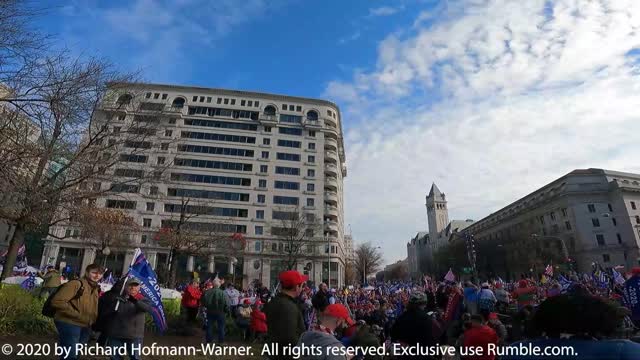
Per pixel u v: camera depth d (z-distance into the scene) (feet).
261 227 226.79
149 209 200.44
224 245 149.59
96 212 50.96
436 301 44.70
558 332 7.00
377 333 34.47
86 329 20.22
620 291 44.75
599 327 6.68
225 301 31.68
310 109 265.95
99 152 44.55
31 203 38.24
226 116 250.57
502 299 43.21
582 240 230.48
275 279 214.90
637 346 6.36
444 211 531.91
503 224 313.73
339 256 255.29
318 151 254.88
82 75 36.60
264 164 242.58
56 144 37.93
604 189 239.71
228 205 227.81
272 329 13.92
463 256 262.06
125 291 20.22
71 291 17.81
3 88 32.42
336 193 261.03
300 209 234.38
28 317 29.43
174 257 92.48
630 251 222.89
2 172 32.96
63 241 186.91
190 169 230.27
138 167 50.62
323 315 13.11
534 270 209.56
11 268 45.09
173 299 46.29
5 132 33.55
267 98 261.24
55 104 34.68
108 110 43.39
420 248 554.87
